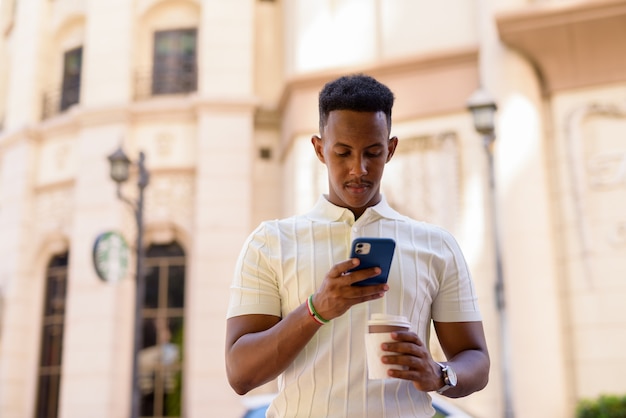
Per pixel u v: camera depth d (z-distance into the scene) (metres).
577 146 8.99
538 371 8.46
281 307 1.95
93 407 11.19
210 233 11.44
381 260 1.65
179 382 11.36
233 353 1.79
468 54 9.77
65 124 12.86
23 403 12.47
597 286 8.60
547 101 9.31
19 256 12.95
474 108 7.66
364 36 10.71
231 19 12.28
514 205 8.95
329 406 1.80
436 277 1.99
